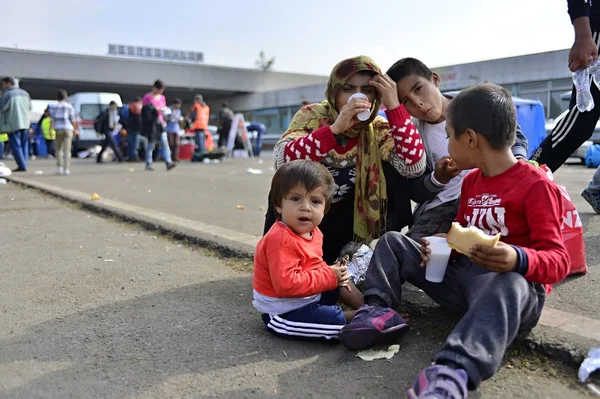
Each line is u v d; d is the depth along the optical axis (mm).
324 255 3062
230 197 6871
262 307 2328
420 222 2869
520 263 1791
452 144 2084
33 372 2018
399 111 2629
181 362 2084
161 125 11867
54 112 10578
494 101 1977
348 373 1961
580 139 3631
